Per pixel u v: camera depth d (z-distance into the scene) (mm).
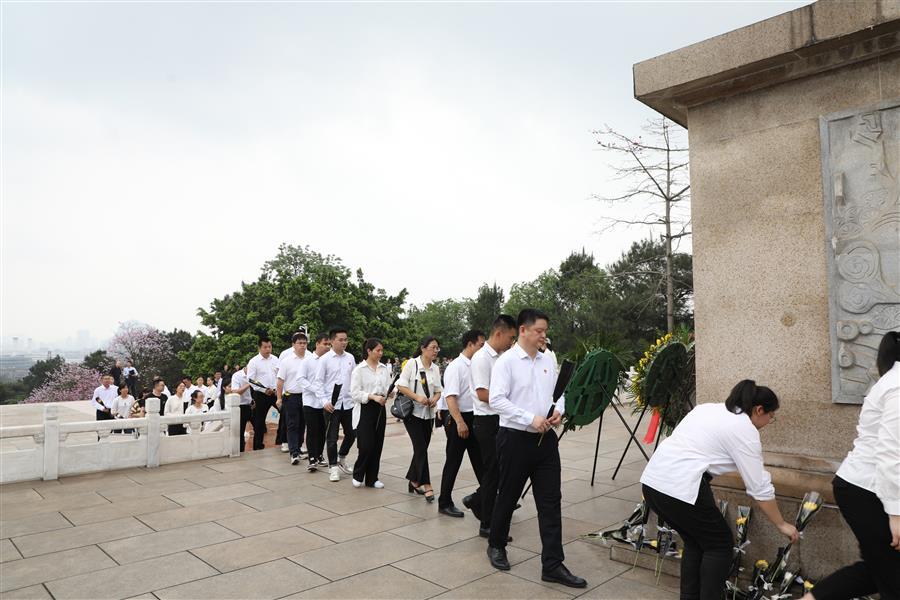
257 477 7133
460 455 5453
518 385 4008
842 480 2779
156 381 12156
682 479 3025
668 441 3229
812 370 3615
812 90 3693
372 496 6191
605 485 6660
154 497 6133
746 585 3654
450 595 3633
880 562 2627
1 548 4543
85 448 7309
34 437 6949
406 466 7910
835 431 3516
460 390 5387
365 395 6496
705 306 4094
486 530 4777
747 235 3920
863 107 3463
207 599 3600
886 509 2479
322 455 8094
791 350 3701
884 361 2754
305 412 7422
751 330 3873
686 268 21656
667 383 5574
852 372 3428
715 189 4090
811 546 3514
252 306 31562
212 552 4434
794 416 3678
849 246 3467
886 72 3414
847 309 3455
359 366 6594
